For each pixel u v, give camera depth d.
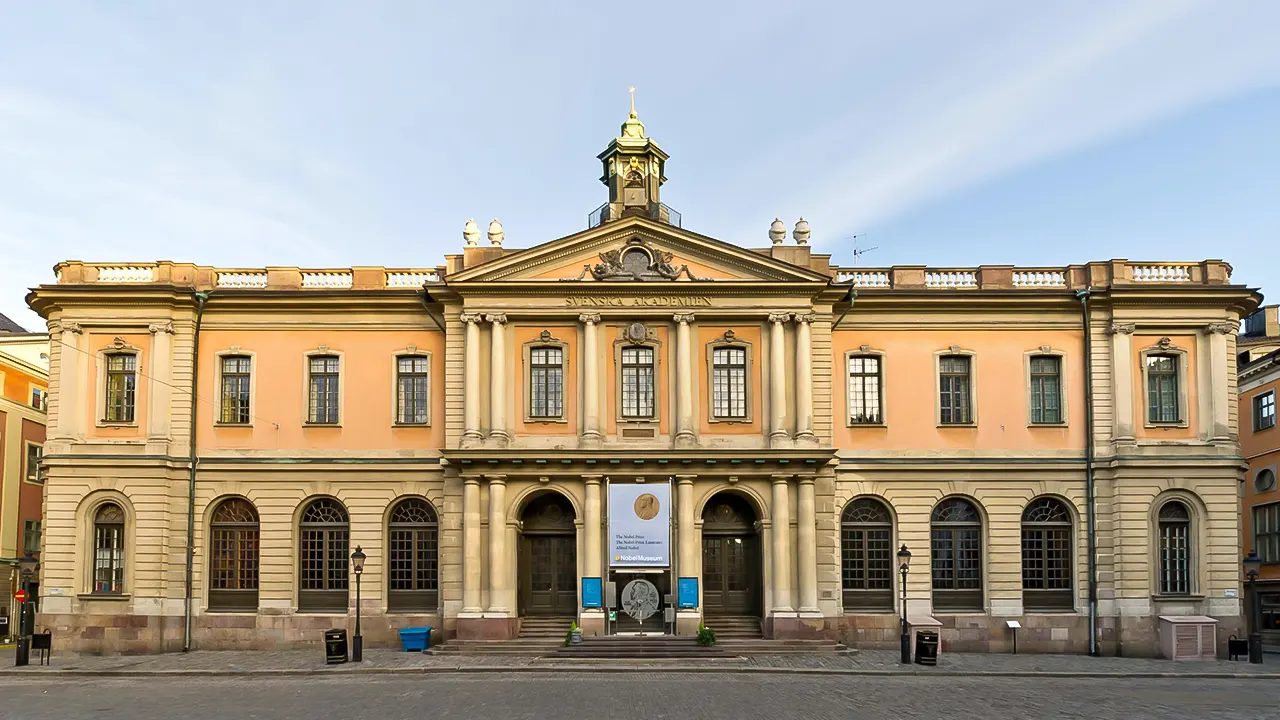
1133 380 41.62
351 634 40.69
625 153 49.38
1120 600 40.38
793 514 39.94
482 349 41.09
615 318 41.00
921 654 35.41
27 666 35.66
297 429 41.94
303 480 41.59
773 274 40.72
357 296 42.06
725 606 41.09
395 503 41.72
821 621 39.00
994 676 33.56
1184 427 41.34
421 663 35.28
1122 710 26.22
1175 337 41.88
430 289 41.22
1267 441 50.72
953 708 26.30
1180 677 33.97
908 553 36.44
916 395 42.12
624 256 41.06
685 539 39.59
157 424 41.06
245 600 41.25
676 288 40.62
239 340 42.44
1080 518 41.34
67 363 41.34
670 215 48.81
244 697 28.52
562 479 40.09
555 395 41.00
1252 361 53.06
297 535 41.66
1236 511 40.75
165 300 41.47
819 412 41.22
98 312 41.56
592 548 39.53
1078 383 42.12
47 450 40.94
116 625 39.91
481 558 39.78
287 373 42.31
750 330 41.16
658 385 40.81
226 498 41.81
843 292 41.38
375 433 41.91
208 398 42.00
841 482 41.59
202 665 35.53
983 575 41.34
